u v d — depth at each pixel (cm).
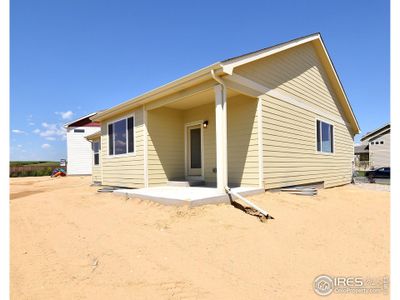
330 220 511
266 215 474
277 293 240
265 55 679
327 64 1064
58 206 671
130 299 222
